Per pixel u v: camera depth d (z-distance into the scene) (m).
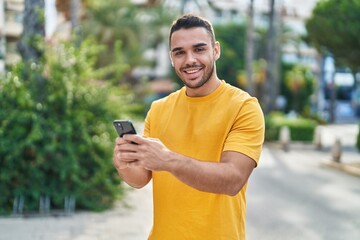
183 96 1.89
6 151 5.93
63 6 17.73
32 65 6.45
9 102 6.30
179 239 1.78
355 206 7.33
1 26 19.59
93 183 6.40
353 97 42.94
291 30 36.81
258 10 38.84
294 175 10.45
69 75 6.66
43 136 6.07
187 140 1.81
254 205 7.26
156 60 43.50
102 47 7.19
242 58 33.72
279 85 35.44
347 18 11.52
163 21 31.80
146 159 1.51
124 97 7.18
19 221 5.68
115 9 29.03
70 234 5.22
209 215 1.76
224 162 1.65
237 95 1.80
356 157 13.85
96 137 6.60
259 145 1.72
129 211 6.46
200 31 1.75
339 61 13.27
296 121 17.95
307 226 6.06
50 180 6.22
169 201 1.81
